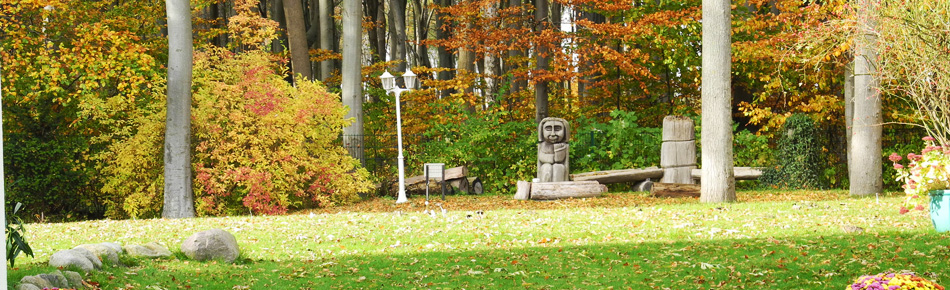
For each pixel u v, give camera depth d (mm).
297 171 17969
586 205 15906
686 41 22000
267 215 15719
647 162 21094
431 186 19375
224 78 17391
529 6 23578
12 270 6785
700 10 21312
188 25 15961
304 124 17359
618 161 21453
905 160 20094
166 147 15875
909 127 20109
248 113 17062
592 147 21156
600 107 25938
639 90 25594
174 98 15828
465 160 21422
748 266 7926
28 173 16438
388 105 27500
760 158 20188
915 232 9383
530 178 21469
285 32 28547
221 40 27609
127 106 17453
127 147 16344
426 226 11789
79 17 18016
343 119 18359
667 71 24422
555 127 19000
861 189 16094
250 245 10328
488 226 11625
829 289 6898
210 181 16141
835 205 13266
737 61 21672
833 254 8273
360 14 19797
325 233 11266
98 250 8250
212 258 9070
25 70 16781
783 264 7926
